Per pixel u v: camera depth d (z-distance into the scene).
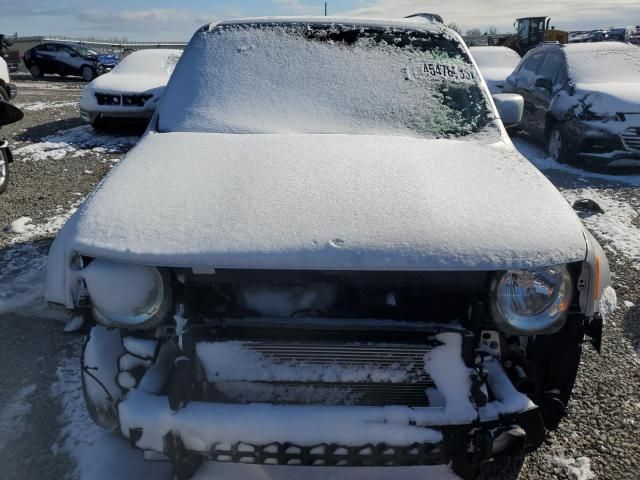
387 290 1.79
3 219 4.95
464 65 3.08
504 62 11.81
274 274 1.74
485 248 1.74
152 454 1.80
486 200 1.98
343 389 1.83
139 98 8.41
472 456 1.75
